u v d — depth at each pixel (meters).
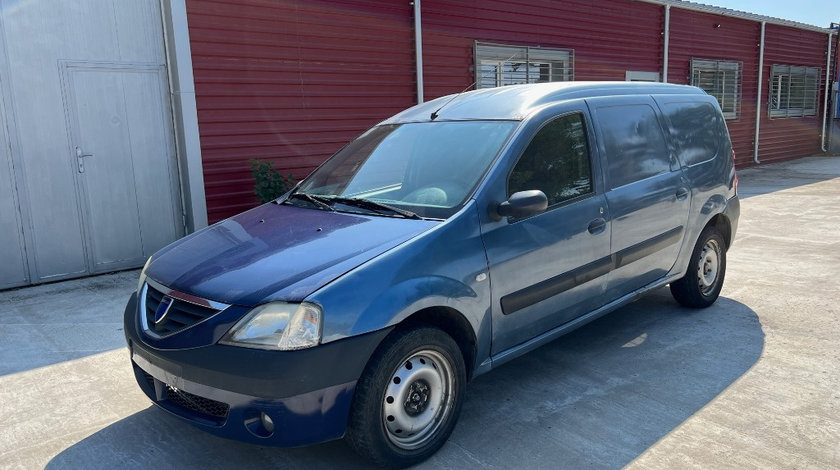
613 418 3.43
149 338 2.94
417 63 9.24
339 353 2.65
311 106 8.22
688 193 4.70
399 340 2.83
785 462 2.95
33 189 6.23
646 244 4.30
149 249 7.07
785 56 17.44
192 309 2.88
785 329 4.71
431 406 3.06
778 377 3.88
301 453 3.16
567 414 3.49
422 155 3.77
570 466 2.98
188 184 7.14
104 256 6.75
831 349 4.30
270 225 3.54
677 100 4.93
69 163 6.41
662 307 5.29
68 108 6.36
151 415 3.60
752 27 16.08
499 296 3.30
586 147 3.94
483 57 10.27
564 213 3.66
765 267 6.56
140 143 6.89
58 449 3.26
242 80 7.52
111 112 6.65
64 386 4.00
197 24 7.06
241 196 7.70
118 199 6.79
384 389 2.81
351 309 2.69
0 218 6.07
